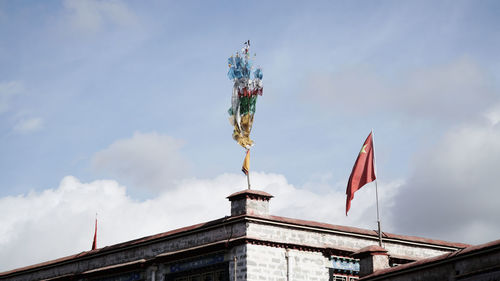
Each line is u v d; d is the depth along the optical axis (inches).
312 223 1414.9
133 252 1565.0
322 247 1392.7
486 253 892.6
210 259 1374.3
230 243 1325.0
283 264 1341.0
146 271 1507.1
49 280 1766.7
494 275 874.8
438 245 1573.6
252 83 1486.2
